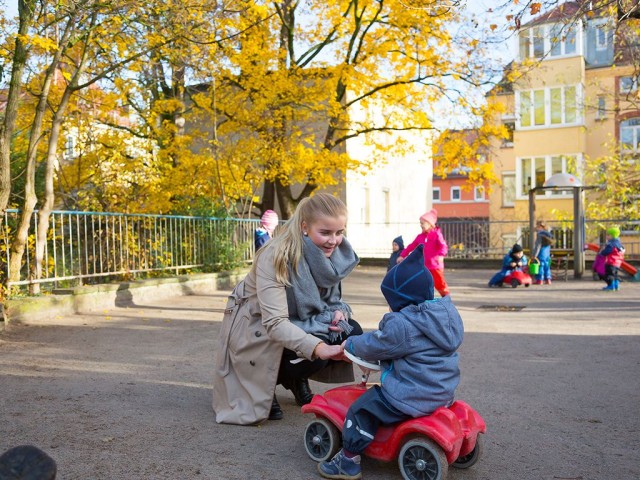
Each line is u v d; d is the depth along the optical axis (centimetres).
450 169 1923
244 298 455
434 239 1245
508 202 3653
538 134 3456
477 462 388
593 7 727
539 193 3462
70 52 1356
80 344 779
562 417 483
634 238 2664
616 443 424
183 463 379
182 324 955
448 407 369
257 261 432
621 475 369
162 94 1712
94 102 1509
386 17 1792
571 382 595
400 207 3109
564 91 3353
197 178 1667
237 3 1253
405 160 3156
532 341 823
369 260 2466
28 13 983
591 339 837
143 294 1223
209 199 1611
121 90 1514
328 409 373
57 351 733
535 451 409
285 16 2002
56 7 992
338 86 1959
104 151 1565
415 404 342
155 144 1753
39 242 1016
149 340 816
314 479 358
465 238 2458
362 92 1964
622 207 2661
